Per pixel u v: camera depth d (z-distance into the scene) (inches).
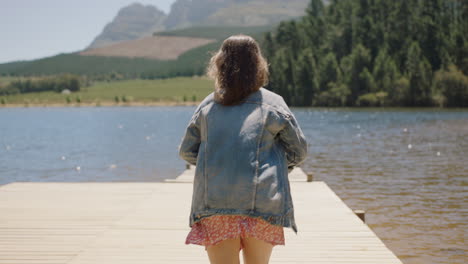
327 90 3358.8
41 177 639.8
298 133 110.0
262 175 104.7
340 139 1096.2
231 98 107.9
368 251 192.7
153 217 256.7
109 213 267.3
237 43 110.5
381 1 3745.1
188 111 3225.9
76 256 187.8
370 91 3171.8
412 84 3009.4
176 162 761.0
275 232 106.8
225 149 105.7
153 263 178.7
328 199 307.3
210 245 107.3
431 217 353.7
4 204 293.4
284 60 3508.9
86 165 744.3
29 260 182.7
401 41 3486.7
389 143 987.3
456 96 2908.5
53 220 250.1
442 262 250.7
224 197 104.0
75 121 2160.4
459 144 948.6
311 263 178.2
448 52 3235.7
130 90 5753.0
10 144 1114.1
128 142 1122.7
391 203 406.9
